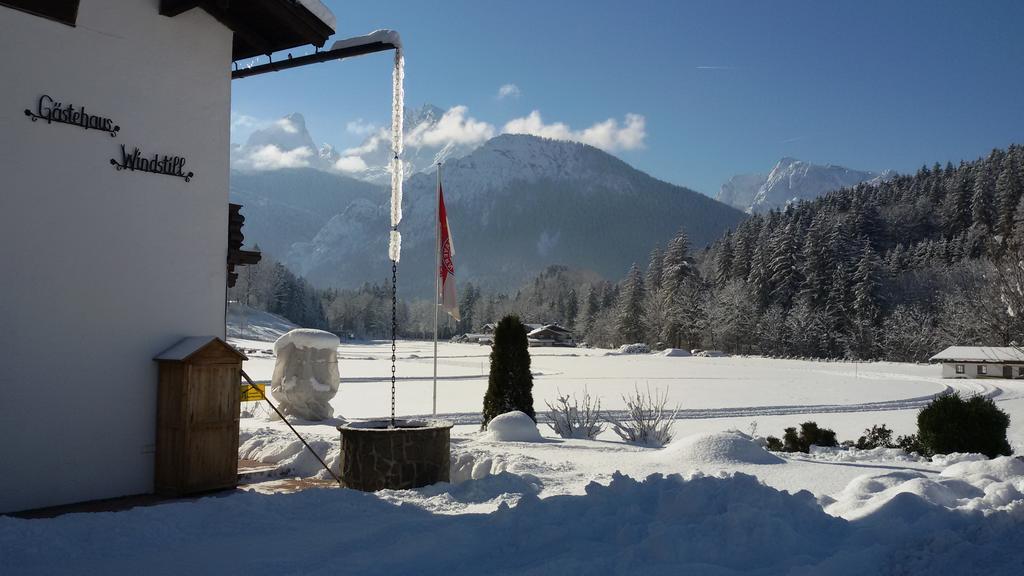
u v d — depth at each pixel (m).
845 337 84.38
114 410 8.94
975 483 8.59
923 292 87.62
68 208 8.62
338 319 185.62
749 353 95.50
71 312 8.60
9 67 8.15
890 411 29.16
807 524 6.14
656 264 134.12
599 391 36.75
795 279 95.44
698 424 23.12
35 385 8.27
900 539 5.91
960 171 123.81
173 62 9.77
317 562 5.59
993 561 5.02
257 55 12.15
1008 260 61.41
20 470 8.12
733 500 6.27
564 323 187.50
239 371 9.70
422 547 5.90
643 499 6.82
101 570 5.35
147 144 9.43
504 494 8.20
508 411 15.10
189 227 9.88
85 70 8.80
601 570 5.00
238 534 6.41
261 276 158.25
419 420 10.30
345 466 9.48
